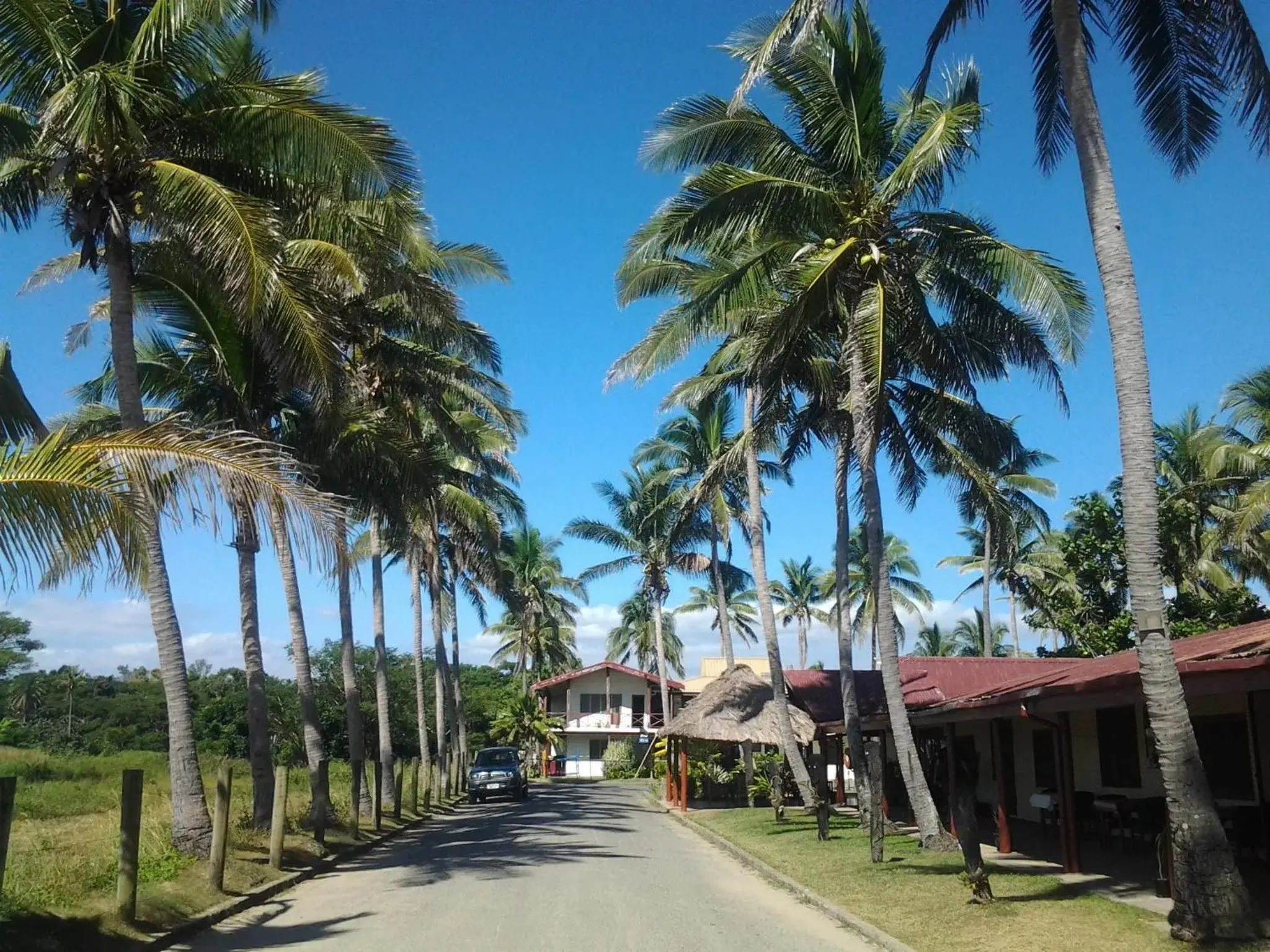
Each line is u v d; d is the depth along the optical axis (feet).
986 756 75.20
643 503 136.36
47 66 40.47
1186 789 27.91
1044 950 27.37
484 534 94.38
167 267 47.29
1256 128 34.19
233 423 46.96
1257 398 82.64
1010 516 61.87
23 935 25.88
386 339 71.87
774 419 60.49
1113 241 31.09
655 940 31.48
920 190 48.60
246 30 46.06
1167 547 86.22
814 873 45.19
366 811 69.00
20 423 45.01
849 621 67.87
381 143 42.86
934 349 51.24
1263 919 27.25
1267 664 28.12
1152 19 35.29
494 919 35.17
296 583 61.05
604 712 189.78
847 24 48.01
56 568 25.21
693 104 49.37
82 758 125.08
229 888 38.45
